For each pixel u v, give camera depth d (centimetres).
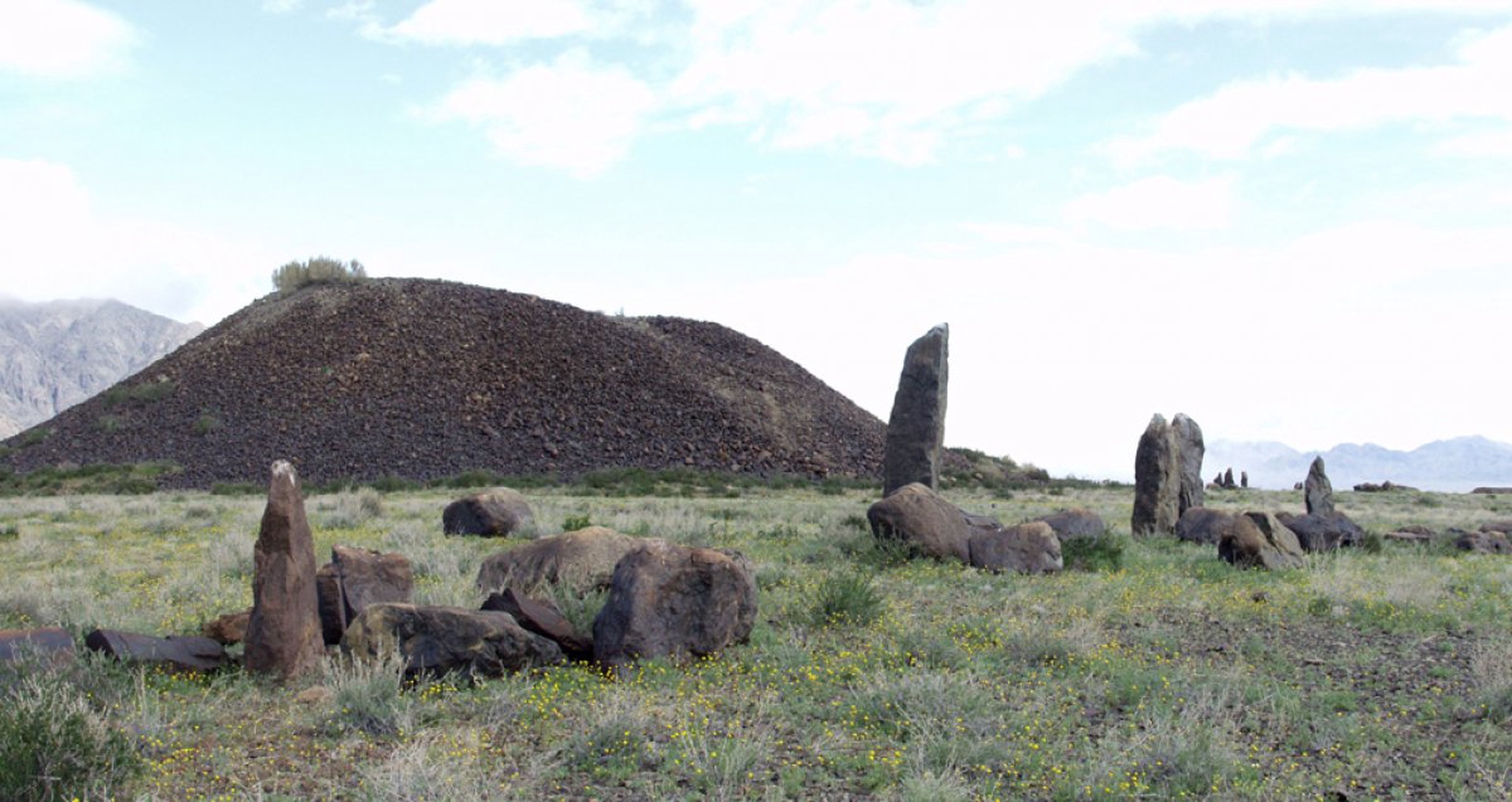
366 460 5409
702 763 812
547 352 6762
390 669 988
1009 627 1332
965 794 756
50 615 1360
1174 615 1491
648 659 1129
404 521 2892
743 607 1212
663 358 7019
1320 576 1778
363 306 7144
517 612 1169
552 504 3631
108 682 952
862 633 1313
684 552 1205
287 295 7862
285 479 1095
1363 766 841
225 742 885
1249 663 1201
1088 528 2262
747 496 4725
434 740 873
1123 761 824
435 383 6272
